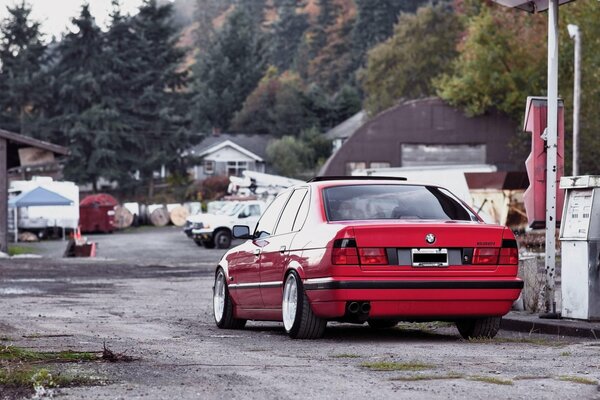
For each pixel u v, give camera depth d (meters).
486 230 12.79
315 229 13.12
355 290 12.36
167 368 9.81
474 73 84.25
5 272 35.47
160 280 31.64
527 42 83.94
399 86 127.75
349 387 8.57
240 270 15.24
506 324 14.94
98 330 15.07
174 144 125.44
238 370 9.71
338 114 157.25
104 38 125.88
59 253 53.34
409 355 11.07
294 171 132.00
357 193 13.57
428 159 86.81
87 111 121.44
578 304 14.39
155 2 128.50
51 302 22.19
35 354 10.66
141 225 97.31
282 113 152.00
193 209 97.81
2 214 49.78
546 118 15.36
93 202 82.62
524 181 53.19
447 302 12.56
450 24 127.25
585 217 14.28
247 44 180.38
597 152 64.31
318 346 12.32
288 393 8.26
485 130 86.00
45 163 52.75
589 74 66.62
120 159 123.19
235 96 174.75
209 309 20.25
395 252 12.55
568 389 8.47
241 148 145.38
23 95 125.88
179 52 129.50
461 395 8.15
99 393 8.23
